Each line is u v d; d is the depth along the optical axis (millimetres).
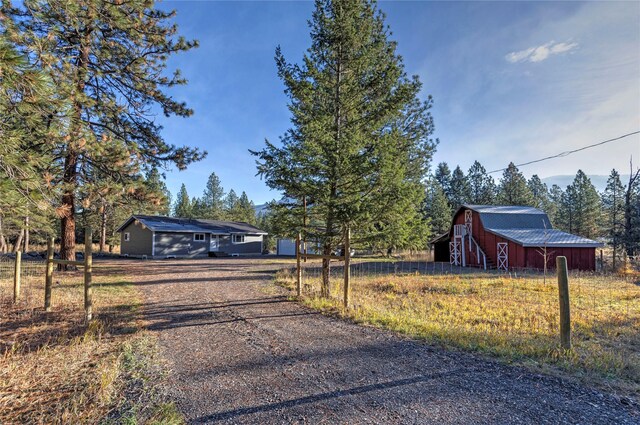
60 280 11227
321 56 8867
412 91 8430
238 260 24609
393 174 7777
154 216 30922
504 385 3420
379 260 25234
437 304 8180
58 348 4691
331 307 7324
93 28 10562
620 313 7070
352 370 3861
